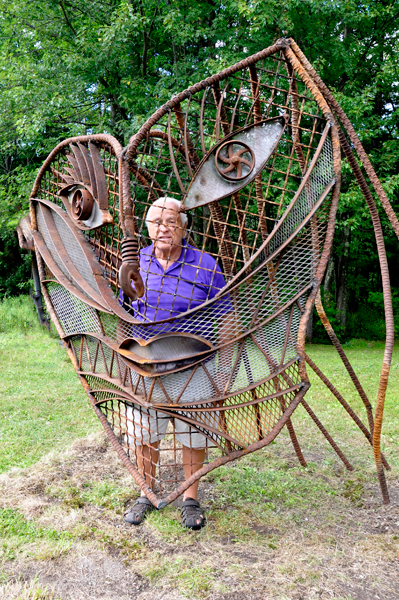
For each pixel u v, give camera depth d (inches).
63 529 85.3
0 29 416.5
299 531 87.1
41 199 104.6
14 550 78.1
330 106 82.0
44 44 389.7
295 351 80.3
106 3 368.8
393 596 68.1
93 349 94.3
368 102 335.0
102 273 88.7
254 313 78.0
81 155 91.1
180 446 127.3
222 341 79.4
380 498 100.5
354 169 86.1
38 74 376.5
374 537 84.7
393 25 401.7
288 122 77.7
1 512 89.6
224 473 112.3
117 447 91.6
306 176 75.7
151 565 74.6
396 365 276.7
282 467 117.0
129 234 73.4
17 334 361.7
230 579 71.7
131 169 90.0
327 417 159.2
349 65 350.3
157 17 333.4
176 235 84.9
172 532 85.0
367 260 531.2
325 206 77.9
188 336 77.2
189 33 328.8
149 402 79.9
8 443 129.6
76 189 92.1
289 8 300.8
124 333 82.9
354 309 534.3
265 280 77.4
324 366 273.0
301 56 78.7
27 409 165.8
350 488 105.6
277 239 76.7
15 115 390.9
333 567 75.2
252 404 79.5
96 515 91.3
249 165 73.3
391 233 454.9
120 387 84.7
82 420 154.3
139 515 89.0
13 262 557.9
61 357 275.9
